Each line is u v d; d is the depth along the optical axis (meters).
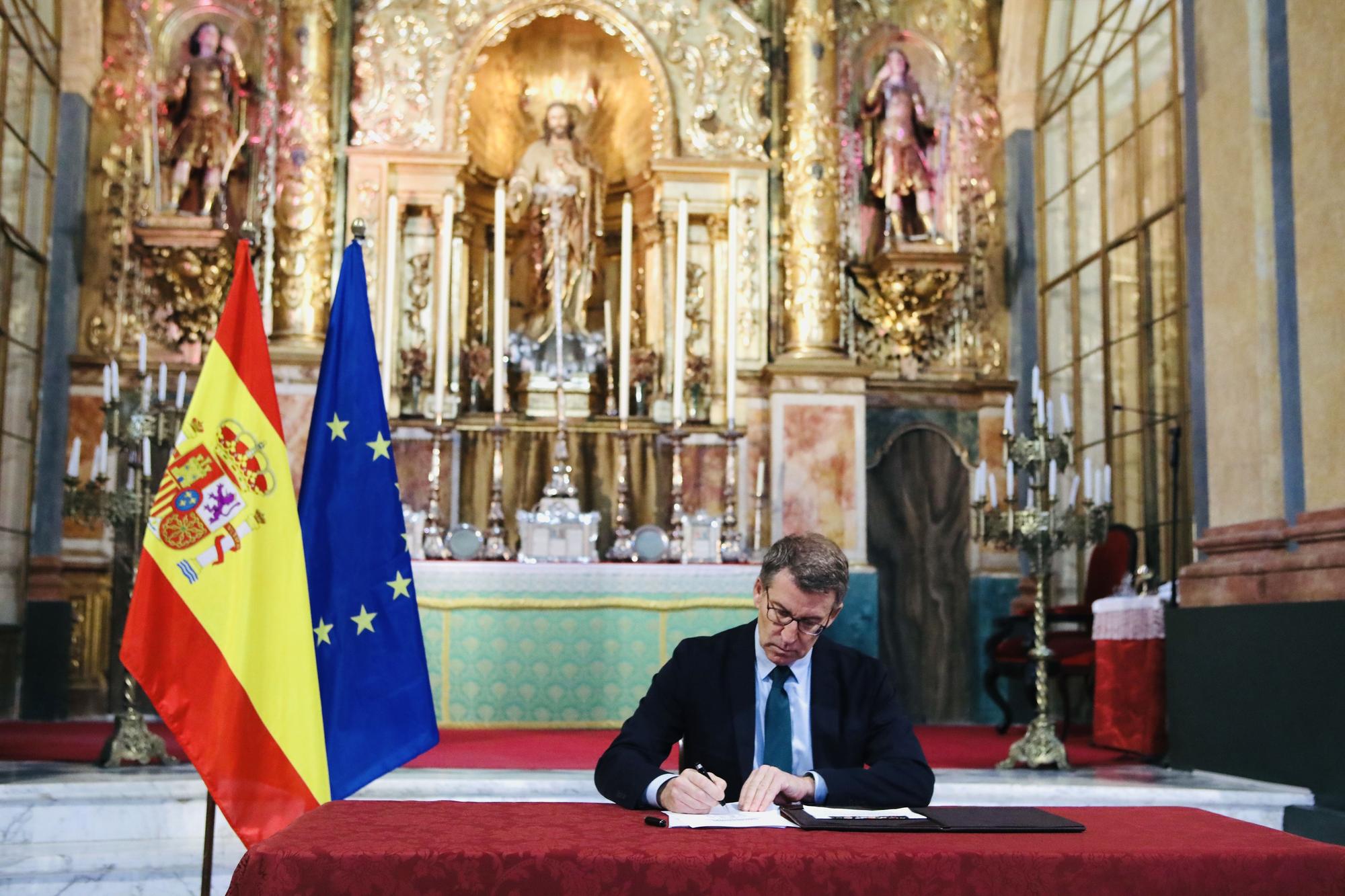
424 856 1.82
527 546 7.57
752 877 1.83
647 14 9.60
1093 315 8.70
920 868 1.86
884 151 9.54
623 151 9.87
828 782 2.52
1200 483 6.07
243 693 3.37
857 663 2.94
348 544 3.82
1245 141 5.71
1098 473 5.93
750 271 9.42
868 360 9.58
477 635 7.10
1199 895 1.89
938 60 9.84
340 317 3.93
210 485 3.45
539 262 9.48
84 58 8.98
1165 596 6.34
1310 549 5.20
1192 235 6.18
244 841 3.30
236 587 3.42
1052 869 1.88
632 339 9.61
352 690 3.74
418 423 8.75
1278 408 5.55
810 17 9.42
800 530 8.82
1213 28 6.00
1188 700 5.79
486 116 9.76
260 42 9.36
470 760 5.66
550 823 2.14
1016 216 9.65
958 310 9.65
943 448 9.52
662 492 9.13
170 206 8.97
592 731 7.21
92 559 8.63
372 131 9.28
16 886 4.18
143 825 4.60
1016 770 5.77
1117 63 8.44
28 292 8.57
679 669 2.91
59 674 8.42
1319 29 5.33
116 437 5.87
